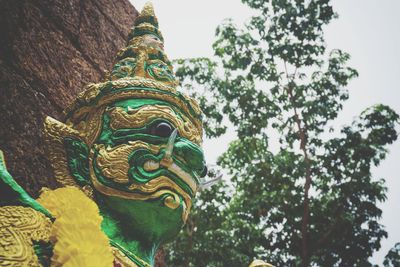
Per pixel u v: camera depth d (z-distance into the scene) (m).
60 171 2.28
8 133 3.03
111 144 2.28
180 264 12.01
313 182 12.64
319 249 12.34
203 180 2.55
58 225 1.79
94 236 1.81
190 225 12.44
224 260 11.90
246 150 12.95
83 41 4.20
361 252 11.93
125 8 5.18
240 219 12.75
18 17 3.48
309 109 12.70
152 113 2.34
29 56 3.46
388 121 12.34
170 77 2.77
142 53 2.78
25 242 1.70
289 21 12.92
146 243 2.23
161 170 2.24
